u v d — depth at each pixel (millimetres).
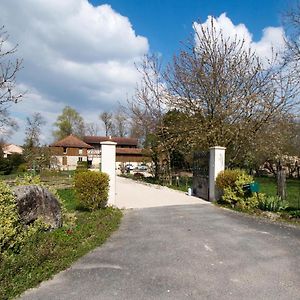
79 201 12227
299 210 11727
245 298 4395
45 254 5797
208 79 18859
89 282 4938
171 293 4555
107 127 85000
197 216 10812
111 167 13156
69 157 74000
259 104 17828
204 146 18891
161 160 29438
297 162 32969
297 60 18516
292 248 6832
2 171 40562
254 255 6316
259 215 10992
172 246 6953
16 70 15391
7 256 5578
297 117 18328
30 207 7281
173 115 22781
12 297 4371
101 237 7562
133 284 4871
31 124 50125
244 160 20391
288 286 4809
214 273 5328
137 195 17516
